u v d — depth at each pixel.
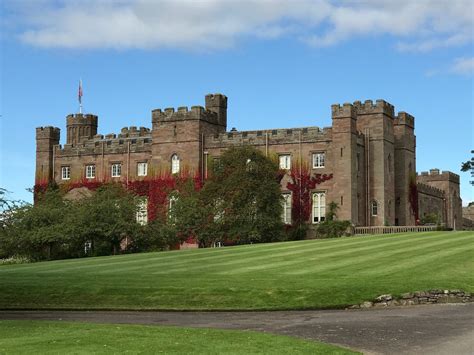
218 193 68.19
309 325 22.16
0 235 59.66
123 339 18.39
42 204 67.81
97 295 30.61
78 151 82.19
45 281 34.16
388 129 72.88
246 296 28.47
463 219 105.50
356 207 69.12
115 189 70.50
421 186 81.94
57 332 19.77
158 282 32.12
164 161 76.12
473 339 18.89
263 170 68.56
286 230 70.19
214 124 77.75
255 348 17.30
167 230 66.19
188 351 16.75
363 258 38.44
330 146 69.94
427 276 30.97
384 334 19.92
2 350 16.30
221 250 49.09
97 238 63.97
